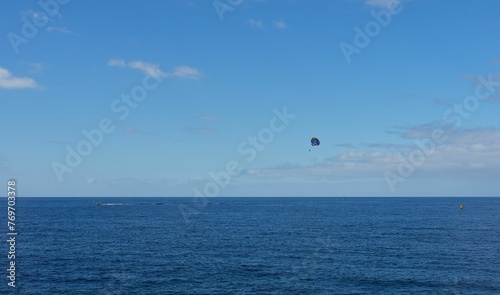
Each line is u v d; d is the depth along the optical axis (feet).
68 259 184.75
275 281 148.56
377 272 161.48
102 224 354.95
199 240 246.47
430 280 150.00
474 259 185.98
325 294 134.41
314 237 261.24
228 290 137.59
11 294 132.36
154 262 178.40
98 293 133.49
